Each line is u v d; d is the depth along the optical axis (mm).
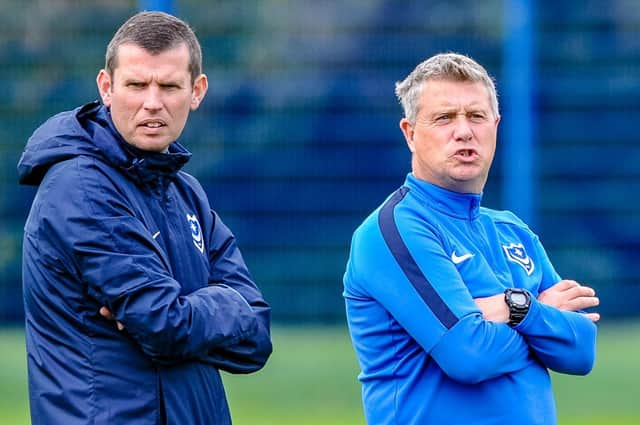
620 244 37000
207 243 15539
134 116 14266
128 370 14023
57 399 14047
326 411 30625
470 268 14914
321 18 36875
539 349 14852
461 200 15195
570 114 36719
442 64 15133
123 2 36656
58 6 36594
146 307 13758
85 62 36719
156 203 14609
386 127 36906
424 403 14609
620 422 29688
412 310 14531
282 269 36969
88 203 13961
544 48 36750
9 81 36688
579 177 36812
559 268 36938
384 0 36781
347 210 36969
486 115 15062
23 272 14609
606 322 37094
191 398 14383
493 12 36656
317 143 36969
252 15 36812
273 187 36938
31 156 14344
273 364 34031
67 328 14102
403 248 14719
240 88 36875
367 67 36875
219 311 14273
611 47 36875
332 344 35969
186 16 36719
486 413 14516
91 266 13859
